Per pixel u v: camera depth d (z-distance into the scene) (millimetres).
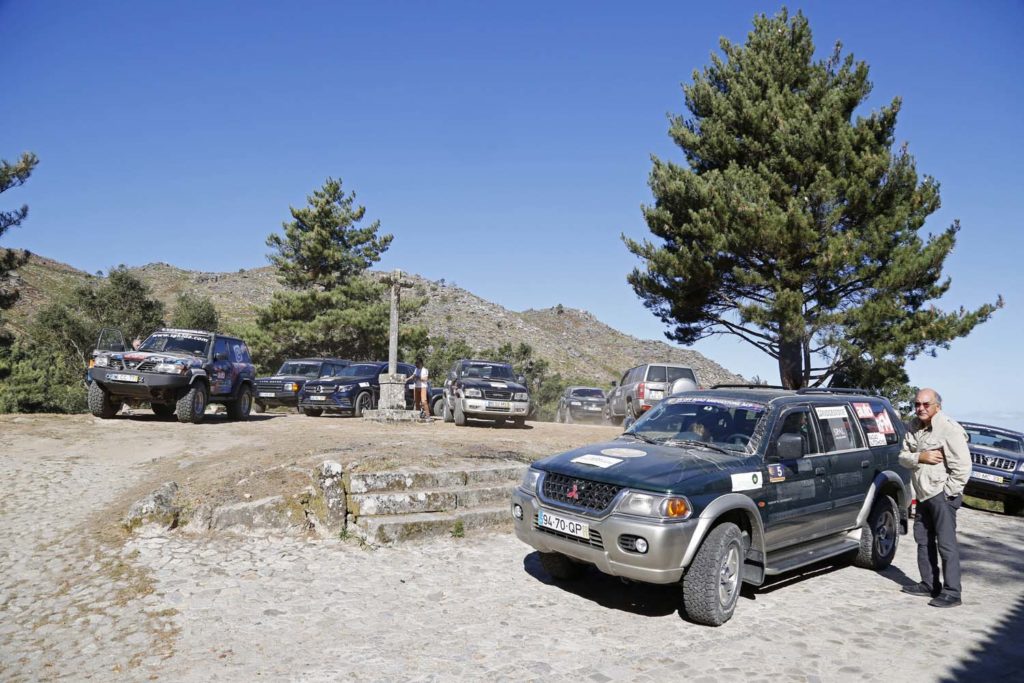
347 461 8672
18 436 11484
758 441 6004
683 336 23469
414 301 39250
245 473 8195
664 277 21609
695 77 22953
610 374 91875
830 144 19422
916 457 6266
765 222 18609
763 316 18906
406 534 7184
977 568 7676
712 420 6441
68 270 79438
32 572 5867
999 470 12742
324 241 40750
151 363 13812
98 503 7715
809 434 6508
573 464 5820
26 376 21328
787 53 21469
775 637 5137
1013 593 6672
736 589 5453
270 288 91188
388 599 5727
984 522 10992
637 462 5609
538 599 5859
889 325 18594
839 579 6887
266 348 35812
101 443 11250
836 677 4453
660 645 4906
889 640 5180
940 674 4555
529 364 44500
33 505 7512
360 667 4418
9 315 50375
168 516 6891
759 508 5691
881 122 19875
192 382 14047
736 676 4410
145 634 4883
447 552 7023
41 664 4422
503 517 8016
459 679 4270
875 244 18531
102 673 4305
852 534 7094
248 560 6336
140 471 9250
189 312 43500
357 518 7371
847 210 19453
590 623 5328
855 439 7066
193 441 11719
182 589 5656
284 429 13781
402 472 8242
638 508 5133
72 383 27484
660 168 21188
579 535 5406
